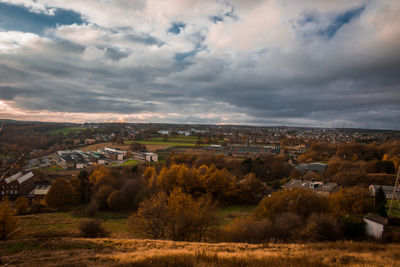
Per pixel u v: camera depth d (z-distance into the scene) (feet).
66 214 194.29
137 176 294.46
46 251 71.87
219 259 41.55
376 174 263.08
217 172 228.84
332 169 313.12
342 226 110.83
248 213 192.34
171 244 78.69
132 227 114.21
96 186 241.76
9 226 89.76
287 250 64.95
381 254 55.83
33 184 281.33
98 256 60.34
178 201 122.83
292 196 131.75
